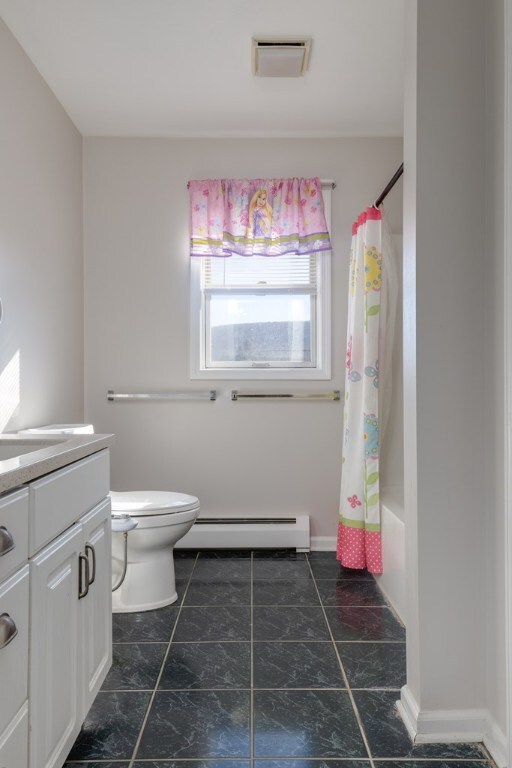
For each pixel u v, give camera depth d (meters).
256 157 3.44
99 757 1.53
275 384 3.44
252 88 2.89
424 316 1.63
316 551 3.41
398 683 1.90
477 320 1.64
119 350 3.43
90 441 1.61
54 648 1.30
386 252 2.97
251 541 3.37
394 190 3.40
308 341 3.51
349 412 2.96
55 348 2.92
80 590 1.47
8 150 2.36
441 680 1.63
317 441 3.46
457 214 1.63
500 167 1.54
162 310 3.44
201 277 3.46
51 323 2.87
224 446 3.45
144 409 3.44
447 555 1.64
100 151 3.41
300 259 3.50
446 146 1.63
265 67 2.66
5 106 2.33
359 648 2.15
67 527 1.41
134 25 2.37
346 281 3.44
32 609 1.17
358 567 2.88
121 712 1.73
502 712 1.54
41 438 1.74
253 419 3.46
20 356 2.48
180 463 3.45
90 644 1.57
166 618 2.43
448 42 1.62
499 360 1.56
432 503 1.64
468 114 1.63
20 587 1.11
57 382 2.95
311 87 2.88
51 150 2.88
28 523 1.17
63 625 1.36
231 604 2.59
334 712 1.74
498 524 1.58
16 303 2.44
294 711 1.74
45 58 2.60
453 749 1.58
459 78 1.63
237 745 1.58
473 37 1.63
